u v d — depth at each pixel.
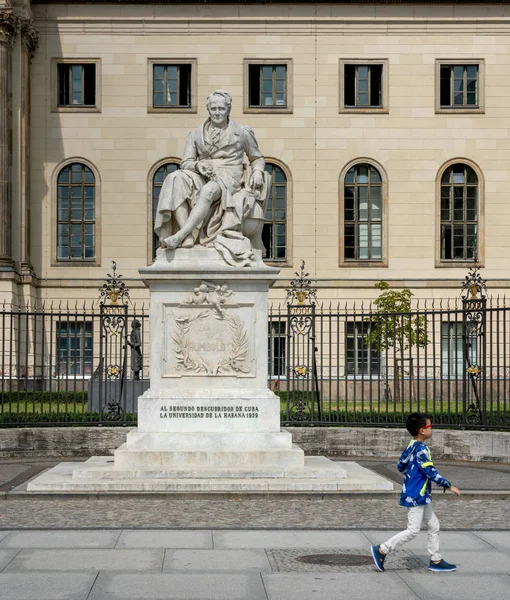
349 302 54.25
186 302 17.67
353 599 10.27
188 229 17.73
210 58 54.78
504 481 19.28
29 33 52.62
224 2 54.59
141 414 17.30
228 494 16.31
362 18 55.09
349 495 16.52
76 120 54.47
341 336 52.31
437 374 48.66
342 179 54.94
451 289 54.69
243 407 17.36
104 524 14.16
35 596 10.27
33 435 23.83
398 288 52.34
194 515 14.91
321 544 12.85
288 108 54.91
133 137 54.56
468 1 55.12
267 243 54.97
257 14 54.88
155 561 11.81
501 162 55.34
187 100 55.00
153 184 54.69
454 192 55.59
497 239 55.31
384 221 54.94
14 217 51.34
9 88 50.62
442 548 12.68
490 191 55.31
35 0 54.03
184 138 54.62
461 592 10.54
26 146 53.03
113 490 16.44
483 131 55.34
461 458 23.56
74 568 11.45
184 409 17.31
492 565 11.74
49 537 13.20
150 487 16.52
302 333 25.55
